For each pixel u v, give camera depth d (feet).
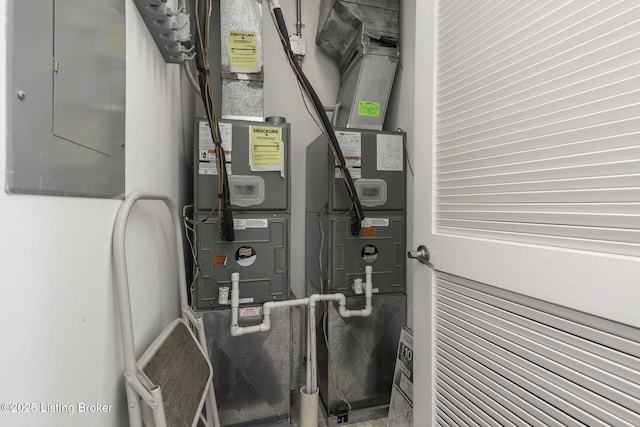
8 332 1.17
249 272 4.60
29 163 1.27
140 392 1.98
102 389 1.93
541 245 2.12
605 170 1.77
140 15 2.82
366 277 4.96
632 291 1.61
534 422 2.11
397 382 4.97
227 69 4.93
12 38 1.18
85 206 1.75
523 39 2.25
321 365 5.48
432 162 3.24
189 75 4.40
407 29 5.55
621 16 1.69
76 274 1.65
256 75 5.04
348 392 5.12
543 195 2.11
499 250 2.40
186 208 4.60
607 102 1.76
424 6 3.40
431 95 3.26
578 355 1.88
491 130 2.53
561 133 2.00
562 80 1.99
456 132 2.94
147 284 2.95
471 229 2.75
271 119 4.89
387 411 5.29
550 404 2.02
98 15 1.89
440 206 3.16
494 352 2.47
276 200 4.72
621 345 1.69
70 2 1.57
